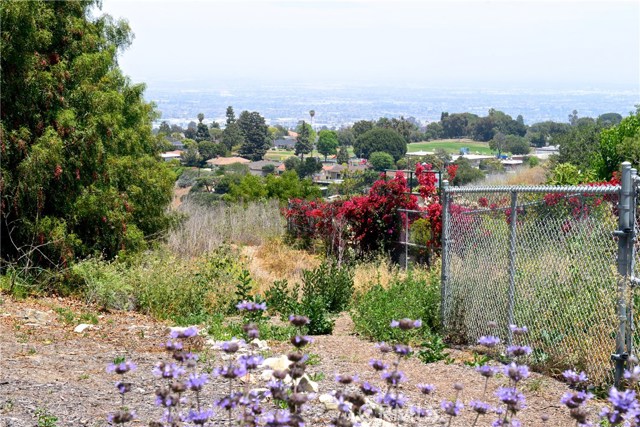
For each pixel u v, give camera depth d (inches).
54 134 530.0
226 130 4923.7
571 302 290.2
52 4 563.2
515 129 5206.7
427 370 306.3
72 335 358.3
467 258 358.6
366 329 378.3
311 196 1245.1
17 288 462.0
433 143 4950.8
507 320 323.6
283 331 376.8
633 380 217.3
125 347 336.5
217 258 543.2
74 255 550.6
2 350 311.9
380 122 4453.7
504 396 177.9
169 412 172.4
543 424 239.1
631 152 828.0
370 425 215.6
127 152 653.9
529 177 1181.7
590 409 254.7
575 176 824.3
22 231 533.6
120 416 179.3
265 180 1305.4
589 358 281.4
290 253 749.9
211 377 275.1
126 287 462.9
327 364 311.1
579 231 286.5
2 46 518.0
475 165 2618.1
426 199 684.1
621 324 263.3
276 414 155.2
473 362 316.2
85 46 582.6
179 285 466.3
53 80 540.4
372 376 289.3
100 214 573.3
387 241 700.7
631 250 263.9
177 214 768.9
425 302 395.9
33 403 235.5
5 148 515.2
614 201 278.4
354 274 563.8
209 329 384.8
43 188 534.6
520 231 317.7
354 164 3356.3
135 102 691.4
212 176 2481.5
